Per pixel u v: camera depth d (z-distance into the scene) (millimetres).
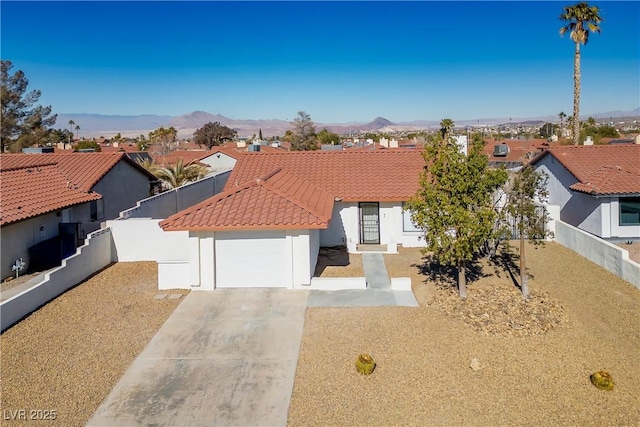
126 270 17594
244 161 24797
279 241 15234
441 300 13703
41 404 8805
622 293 14148
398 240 20906
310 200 17688
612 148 25141
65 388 9352
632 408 8570
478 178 12617
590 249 17609
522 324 11984
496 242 17797
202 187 29375
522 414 8406
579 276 15852
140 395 9141
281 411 8570
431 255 19062
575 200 23391
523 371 9820
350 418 8328
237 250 15281
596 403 8734
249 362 10367
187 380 9664
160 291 15117
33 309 13359
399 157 24109
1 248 16875
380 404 8719
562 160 24266
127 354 10781
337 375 9734
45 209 19188
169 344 11289
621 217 20875
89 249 16875
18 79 61469
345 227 20891
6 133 60219
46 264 18891
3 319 11984
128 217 20016
